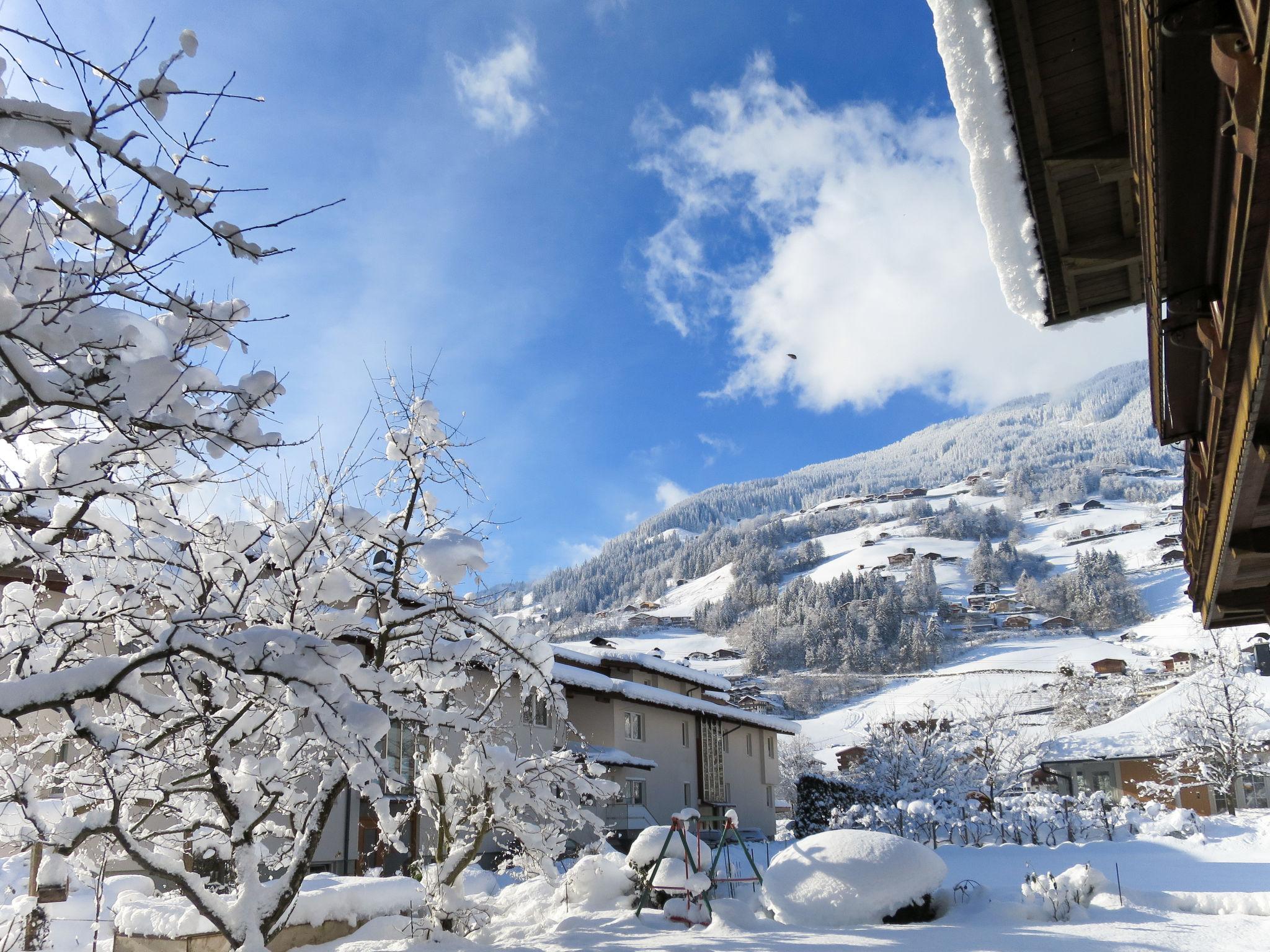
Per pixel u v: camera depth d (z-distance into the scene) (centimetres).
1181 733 3459
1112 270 682
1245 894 983
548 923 1094
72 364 454
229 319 520
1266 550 596
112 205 445
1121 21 463
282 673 539
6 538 594
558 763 1031
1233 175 322
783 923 1048
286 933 909
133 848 682
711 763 3266
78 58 372
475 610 920
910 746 3094
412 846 1734
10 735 827
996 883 1364
